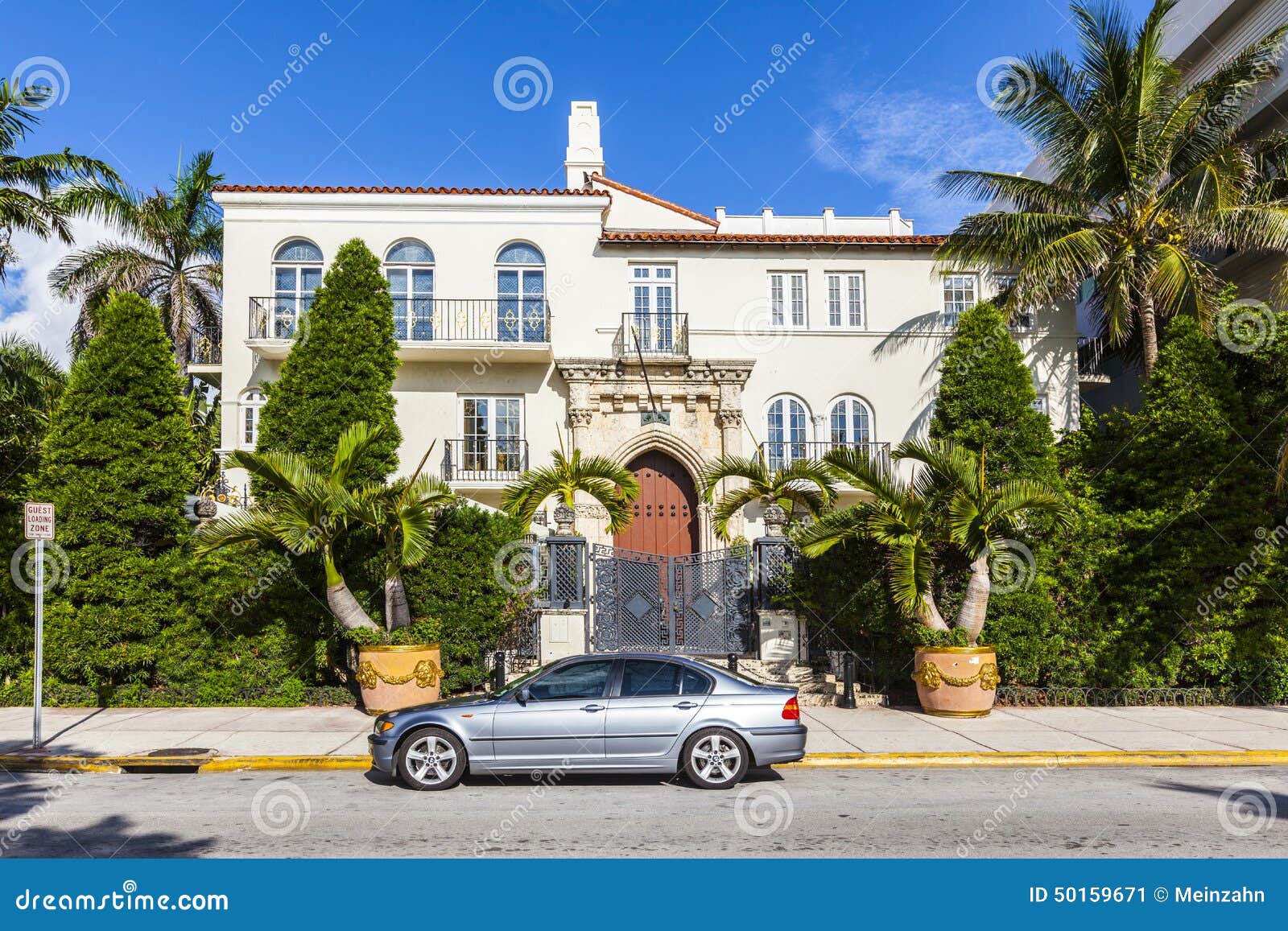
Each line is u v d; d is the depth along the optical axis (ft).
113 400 47.96
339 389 52.01
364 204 71.77
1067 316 74.43
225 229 70.64
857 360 73.72
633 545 71.82
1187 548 46.91
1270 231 59.16
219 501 64.13
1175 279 59.93
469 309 71.31
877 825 24.26
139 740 37.42
